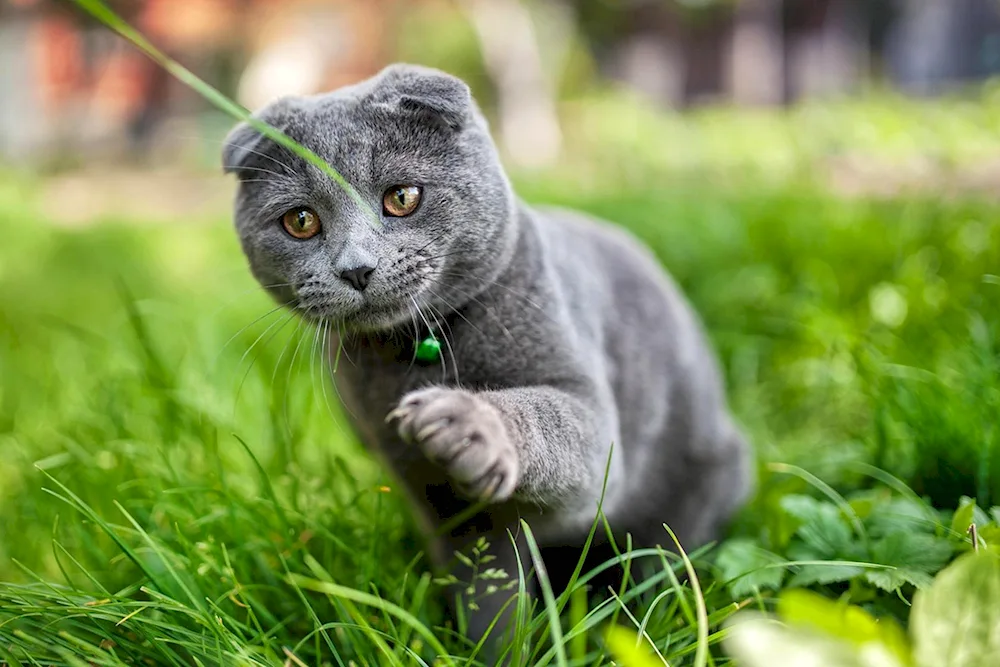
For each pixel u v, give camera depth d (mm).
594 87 4395
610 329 713
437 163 636
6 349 1091
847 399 843
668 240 1218
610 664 551
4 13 3480
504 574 598
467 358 645
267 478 646
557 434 596
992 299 824
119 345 939
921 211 1103
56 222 2268
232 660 549
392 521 694
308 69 3541
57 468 741
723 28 4469
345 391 667
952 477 673
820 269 990
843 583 619
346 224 626
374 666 566
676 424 749
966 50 3994
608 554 718
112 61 3693
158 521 684
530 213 691
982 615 459
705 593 601
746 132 2785
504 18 3584
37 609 563
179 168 3268
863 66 4363
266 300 1120
